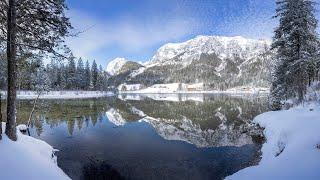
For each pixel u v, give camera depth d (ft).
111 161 64.75
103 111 173.27
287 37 101.96
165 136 93.35
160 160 65.36
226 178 51.19
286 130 58.90
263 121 85.92
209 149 73.31
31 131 100.48
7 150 38.47
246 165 57.67
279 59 114.93
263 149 61.72
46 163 42.32
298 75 100.73
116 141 85.61
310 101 96.99
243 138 82.69
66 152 72.18
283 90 108.47
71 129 106.22
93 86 434.30
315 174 36.45
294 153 45.44
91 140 86.79
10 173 33.81
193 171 57.31
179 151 72.79
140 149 75.72
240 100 280.31
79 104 224.74
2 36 47.11
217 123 119.96
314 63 100.83
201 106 212.64
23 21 46.65
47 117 136.77
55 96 314.96
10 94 43.60
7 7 42.78
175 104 242.78
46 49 49.39
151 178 54.24
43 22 48.29
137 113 166.20
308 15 100.07
